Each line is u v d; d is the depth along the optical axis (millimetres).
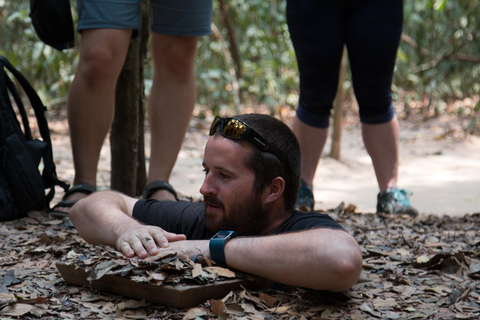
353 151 6051
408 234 2613
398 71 8203
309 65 3004
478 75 8156
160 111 2893
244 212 1742
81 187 2750
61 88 6891
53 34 2652
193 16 2773
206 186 1762
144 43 3256
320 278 1540
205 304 1597
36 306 1590
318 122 3104
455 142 6406
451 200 4008
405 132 7027
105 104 2705
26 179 2580
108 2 2576
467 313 1651
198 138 6438
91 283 1708
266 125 1753
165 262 1627
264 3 7801
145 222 1962
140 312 1572
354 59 3010
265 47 7863
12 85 2713
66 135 6152
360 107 3125
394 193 3150
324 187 4523
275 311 1587
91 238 1875
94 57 2604
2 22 7590
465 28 8164
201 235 1870
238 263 1644
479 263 2125
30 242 2195
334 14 2930
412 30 8500
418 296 1790
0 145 2561
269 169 1729
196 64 7984
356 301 1719
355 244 1588
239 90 8562
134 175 3215
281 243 1593
